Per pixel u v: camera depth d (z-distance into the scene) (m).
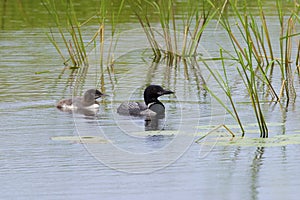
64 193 10.55
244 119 14.62
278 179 11.14
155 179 11.23
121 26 24.25
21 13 27.11
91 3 28.59
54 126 14.16
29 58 21.12
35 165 11.80
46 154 12.34
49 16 26.36
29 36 24.02
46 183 10.98
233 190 10.71
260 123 14.22
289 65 20.05
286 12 26.38
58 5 27.55
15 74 19.02
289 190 10.67
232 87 17.61
